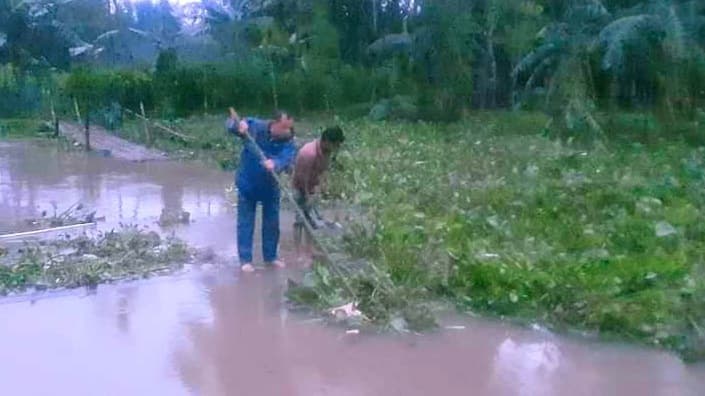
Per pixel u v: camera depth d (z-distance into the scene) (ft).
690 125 53.16
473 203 30.73
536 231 26.84
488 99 70.08
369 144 49.29
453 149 46.01
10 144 62.23
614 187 32.19
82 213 34.27
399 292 20.84
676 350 18.62
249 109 79.61
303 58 79.30
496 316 20.88
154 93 78.84
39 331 20.17
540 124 57.93
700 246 24.94
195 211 34.63
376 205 31.42
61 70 99.86
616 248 24.99
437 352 18.79
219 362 18.30
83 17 112.06
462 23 66.90
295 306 21.84
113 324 20.66
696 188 32.30
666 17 53.83
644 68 56.44
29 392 16.83
